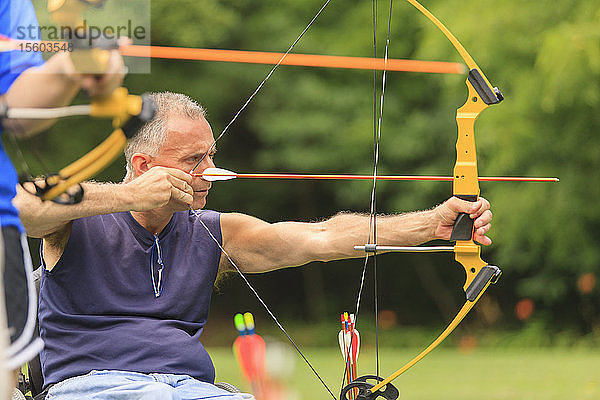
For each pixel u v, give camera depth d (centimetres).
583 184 2678
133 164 783
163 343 751
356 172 3055
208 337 3441
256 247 832
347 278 3628
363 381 775
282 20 3108
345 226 827
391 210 3084
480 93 770
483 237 762
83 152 2867
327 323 3528
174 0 2822
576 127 2603
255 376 808
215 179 778
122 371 733
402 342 3231
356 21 3095
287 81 3097
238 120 3262
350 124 3059
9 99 551
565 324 3102
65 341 752
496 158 2650
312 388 1641
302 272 3641
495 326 3306
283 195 3412
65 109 558
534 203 2680
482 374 1917
